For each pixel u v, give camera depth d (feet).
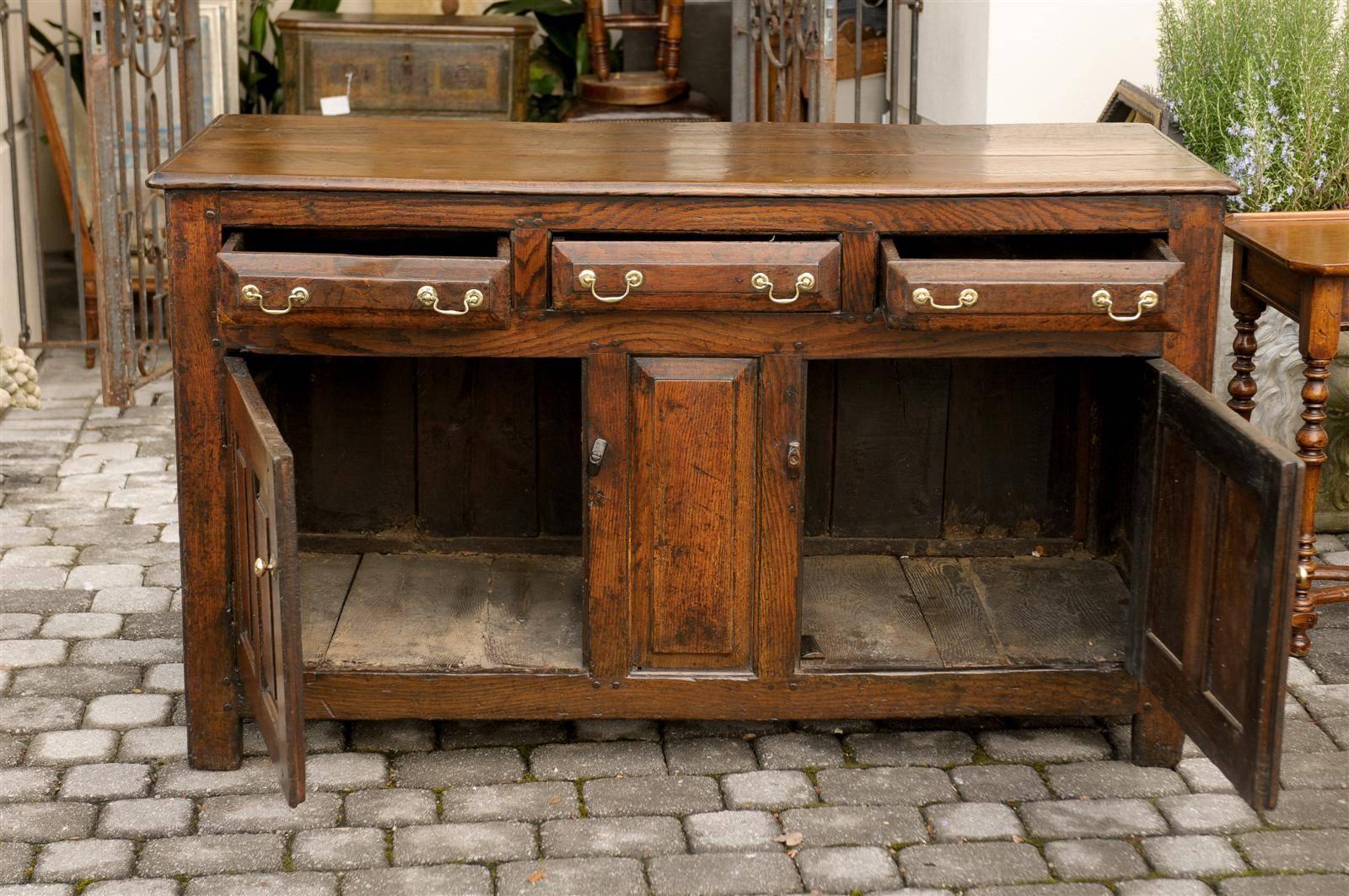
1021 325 8.58
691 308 8.77
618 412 9.10
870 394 11.49
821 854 8.82
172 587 12.12
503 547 11.69
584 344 8.98
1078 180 8.93
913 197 8.77
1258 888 8.52
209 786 9.46
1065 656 9.82
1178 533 8.84
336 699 9.56
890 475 11.68
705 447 9.20
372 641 9.98
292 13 19.75
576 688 9.59
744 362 9.08
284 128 10.46
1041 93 16.11
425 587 10.96
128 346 15.92
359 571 11.22
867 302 8.95
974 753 9.94
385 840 8.92
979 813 9.26
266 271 8.48
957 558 11.75
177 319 8.91
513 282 8.86
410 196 8.72
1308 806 9.32
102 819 9.06
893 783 9.57
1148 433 9.18
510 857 8.77
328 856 8.74
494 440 11.47
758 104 18.63
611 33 22.39
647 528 9.34
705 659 9.59
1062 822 9.16
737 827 9.09
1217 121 13.41
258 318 8.57
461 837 8.95
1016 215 8.84
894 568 11.55
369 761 9.75
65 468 14.52
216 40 19.36
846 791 9.48
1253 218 11.21
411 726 10.18
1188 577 8.72
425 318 8.57
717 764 9.78
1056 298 8.52
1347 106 12.97
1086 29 15.96
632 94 19.58
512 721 10.27
